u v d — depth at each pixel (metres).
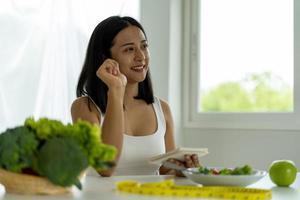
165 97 2.71
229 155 2.63
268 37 2.60
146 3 2.78
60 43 2.40
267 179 1.36
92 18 2.51
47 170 0.93
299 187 1.21
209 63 2.81
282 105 2.54
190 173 1.17
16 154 0.93
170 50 2.72
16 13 2.25
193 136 2.77
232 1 2.73
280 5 2.55
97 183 1.19
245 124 2.57
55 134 0.97
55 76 2.37
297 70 2.45
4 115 2.19
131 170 1.69
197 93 2.81
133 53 1.76
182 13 2.82
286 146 2.45
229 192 0.95
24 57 2.27
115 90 1.56
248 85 2.68
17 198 0.94
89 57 1.82
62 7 2.42
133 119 1.81
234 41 2.72
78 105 1.77
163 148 1.80
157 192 0.98
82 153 0.94
